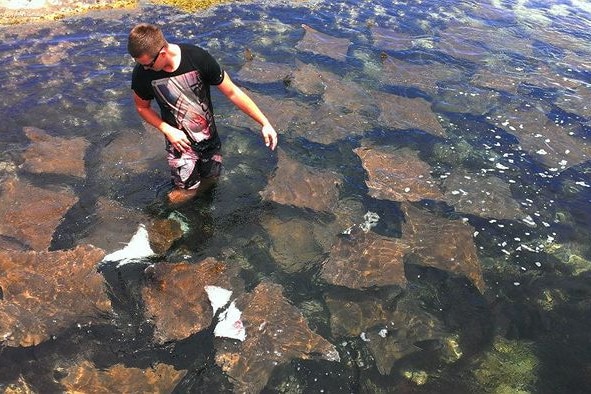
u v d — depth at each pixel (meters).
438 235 2.71
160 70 2.40
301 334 2.16
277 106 3.74
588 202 3.13
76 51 4.52
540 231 2.89
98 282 2.34
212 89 3.96
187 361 2.07
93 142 3.35
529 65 4.79
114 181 3.02
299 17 5.45
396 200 2.98
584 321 2.39
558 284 2.58
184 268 2.45
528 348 2.26
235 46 4.71
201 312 2.25
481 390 2.07
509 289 2.54
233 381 2.01
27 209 2.71
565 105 4.13
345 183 3.12
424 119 3.75
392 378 2.09
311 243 2.68
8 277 2.31
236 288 2.39
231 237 2.70
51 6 5.31
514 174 3.32
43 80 4.05
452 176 3.22
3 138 3.34
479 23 5.71
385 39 5.07
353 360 2.14
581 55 5.07
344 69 4.46
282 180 3.03
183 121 2.62
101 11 5.34
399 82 4.30
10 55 4.39
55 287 2.29
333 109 3.79
